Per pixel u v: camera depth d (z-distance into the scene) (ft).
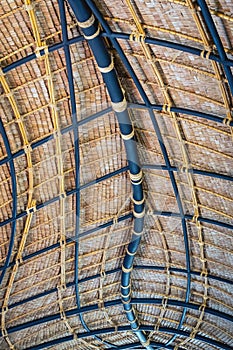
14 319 96.48
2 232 79.15
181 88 63.21
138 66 63.26
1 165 70.95
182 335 108.17
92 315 104.47
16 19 58.90
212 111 63.72
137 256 95.35
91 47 57.98
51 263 89.40
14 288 90.27
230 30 53.36
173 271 96.02
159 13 55.47
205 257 90.27
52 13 58.80
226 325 103.24
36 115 68.23
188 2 51.37
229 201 76.07
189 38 55.72
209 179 74.54
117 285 100.89
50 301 97.50
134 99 67.77
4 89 64.18
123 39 59.82
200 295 98.94
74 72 64.80
